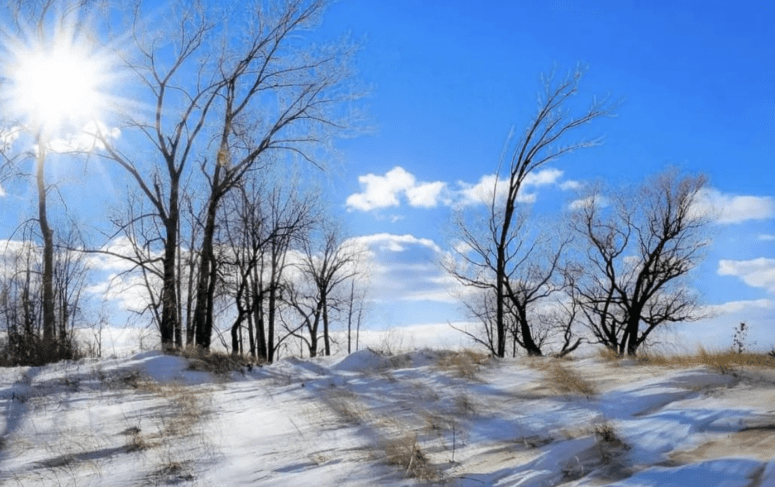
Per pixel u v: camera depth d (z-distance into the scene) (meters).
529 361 12.04
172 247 21.47
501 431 6.77
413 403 8.83
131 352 16.83
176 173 21.59
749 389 7.31
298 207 27.81
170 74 21.09
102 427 9.05
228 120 21.81
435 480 5.32
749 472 4.43
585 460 5.36
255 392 11.62
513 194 22.70
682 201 29.98
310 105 22.06
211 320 21.75
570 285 31.59
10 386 12.58
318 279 33.22
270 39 21.84
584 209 31.20
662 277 30.83
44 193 20.92
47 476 6.69
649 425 6.12
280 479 5.88
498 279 23.02
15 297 23.69
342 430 7.68
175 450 7.32
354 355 14.68
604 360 11.39
